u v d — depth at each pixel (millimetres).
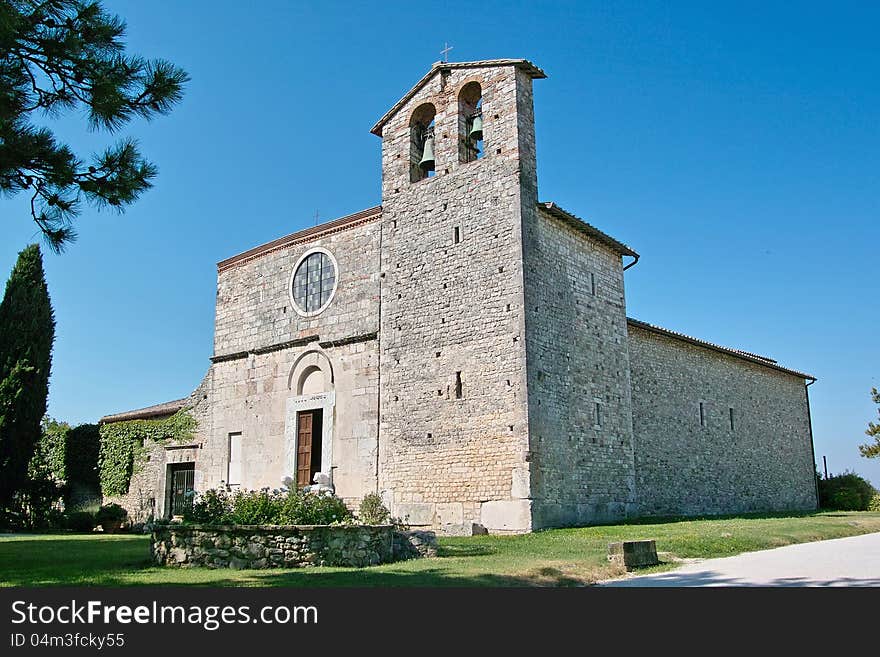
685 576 12508
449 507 22594
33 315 32656
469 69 25609
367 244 27016
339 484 25562
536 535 19781
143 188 12938
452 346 23688
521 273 22625
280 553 14195
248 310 30562
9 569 14391
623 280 28109
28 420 31750
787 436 39750
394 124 27297
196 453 30625
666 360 30719
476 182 24406
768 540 18094
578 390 24250
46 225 12828
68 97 12492
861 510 43000
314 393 27406
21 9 11602
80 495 33469
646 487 27625
